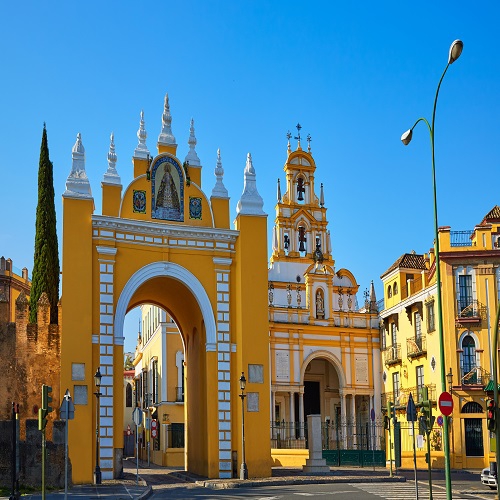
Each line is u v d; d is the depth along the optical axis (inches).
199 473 1724.9
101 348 1545.3
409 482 1560.0
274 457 2224.4
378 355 2827.3
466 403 2188.7
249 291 1665.8
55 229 1776.6
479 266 2260.1
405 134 1150.3
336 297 2869.1
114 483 1455.5
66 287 1529.3
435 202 1080.2
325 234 2893.7
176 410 2635.3
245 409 1611.7
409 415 1072.8
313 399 2834.6
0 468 1341.0
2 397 1544.0
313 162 2938.0
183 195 1683.1
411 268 2679.6
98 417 1497.3
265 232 1705.2
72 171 1584.6
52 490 1330.0
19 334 1574.8
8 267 2933.1
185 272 1648.6
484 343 2223.2
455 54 1026.7
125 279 1594.5
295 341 2711.6
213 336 1646.2
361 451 2268.7
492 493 1333.7
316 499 1127.6
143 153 1665.8
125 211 1624.0
